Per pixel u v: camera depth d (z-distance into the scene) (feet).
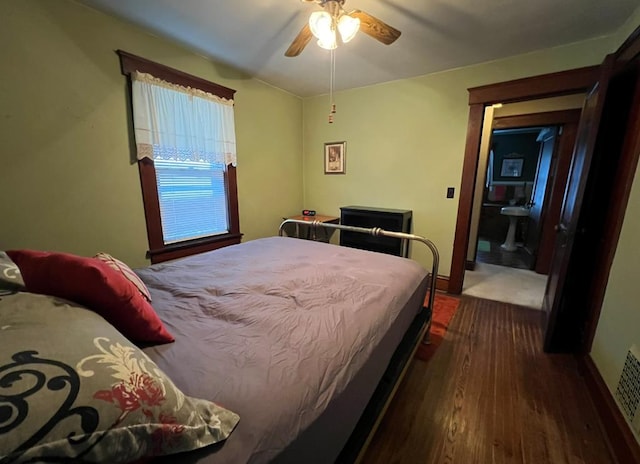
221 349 2.87
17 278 2.43
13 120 5.28
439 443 4.16
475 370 5.76
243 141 9.98
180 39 7.29
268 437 2.02
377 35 5.33
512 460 3.92
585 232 5.78
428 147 9.83
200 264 5.81
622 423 3.98
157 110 7.30
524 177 17.85
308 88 11.16
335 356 2.91
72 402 1.36
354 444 3.07
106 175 6.64
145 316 2.87
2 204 5.30
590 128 5.57
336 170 12.14
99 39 6.18
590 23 6.24
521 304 8.95
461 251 9.57
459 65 8.69
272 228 11.75
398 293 4.61
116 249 7.00
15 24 5.14
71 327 1.81
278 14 6.16
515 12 5.90
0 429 1.15
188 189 8.64
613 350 4.64
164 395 1.77
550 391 5.18
